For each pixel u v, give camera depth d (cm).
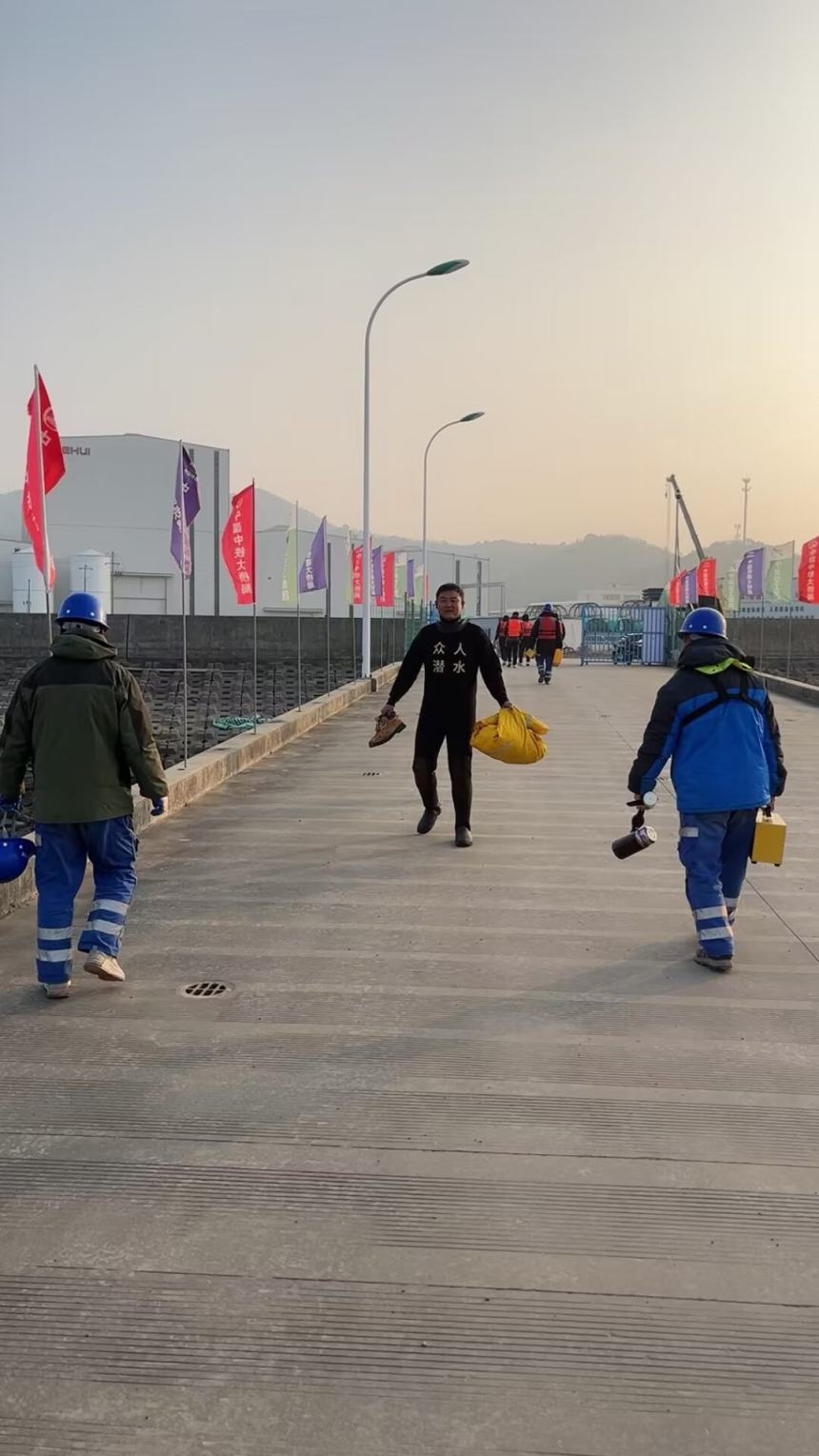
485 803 951
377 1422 228
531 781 1074
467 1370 243
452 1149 339
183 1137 346
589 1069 397
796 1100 374
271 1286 271
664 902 627
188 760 1040
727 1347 251
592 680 2677
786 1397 236
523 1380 240
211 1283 272
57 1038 424
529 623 3762
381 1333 254
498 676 766
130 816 481
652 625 3662
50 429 767
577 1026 439
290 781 1066
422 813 898
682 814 519
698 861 509
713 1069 397
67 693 457
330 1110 365
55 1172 324
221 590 6419
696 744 505
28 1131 349
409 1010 455
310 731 1501
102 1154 335
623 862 727
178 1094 376
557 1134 349
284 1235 293
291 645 4012
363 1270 278
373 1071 395
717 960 503
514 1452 220
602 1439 224
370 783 1054
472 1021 444
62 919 465
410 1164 330
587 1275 277
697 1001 466
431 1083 386
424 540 4097
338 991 478
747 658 522
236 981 491
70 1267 278
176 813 895
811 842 786
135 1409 230
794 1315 262
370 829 832
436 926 578
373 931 568
